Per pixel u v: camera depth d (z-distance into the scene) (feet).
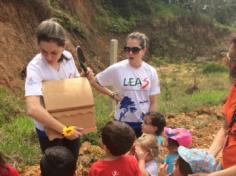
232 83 4.61
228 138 4.55
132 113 6.75
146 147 5.65
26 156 8.34
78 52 5.85
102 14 33.42
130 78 6.67
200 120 12.62
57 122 5.17
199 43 41.37
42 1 20.39
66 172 4.64
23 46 18.35
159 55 37.60
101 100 16.15
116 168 4.91
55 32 5.15
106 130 4.87
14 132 9.87
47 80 5.38
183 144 5.89
